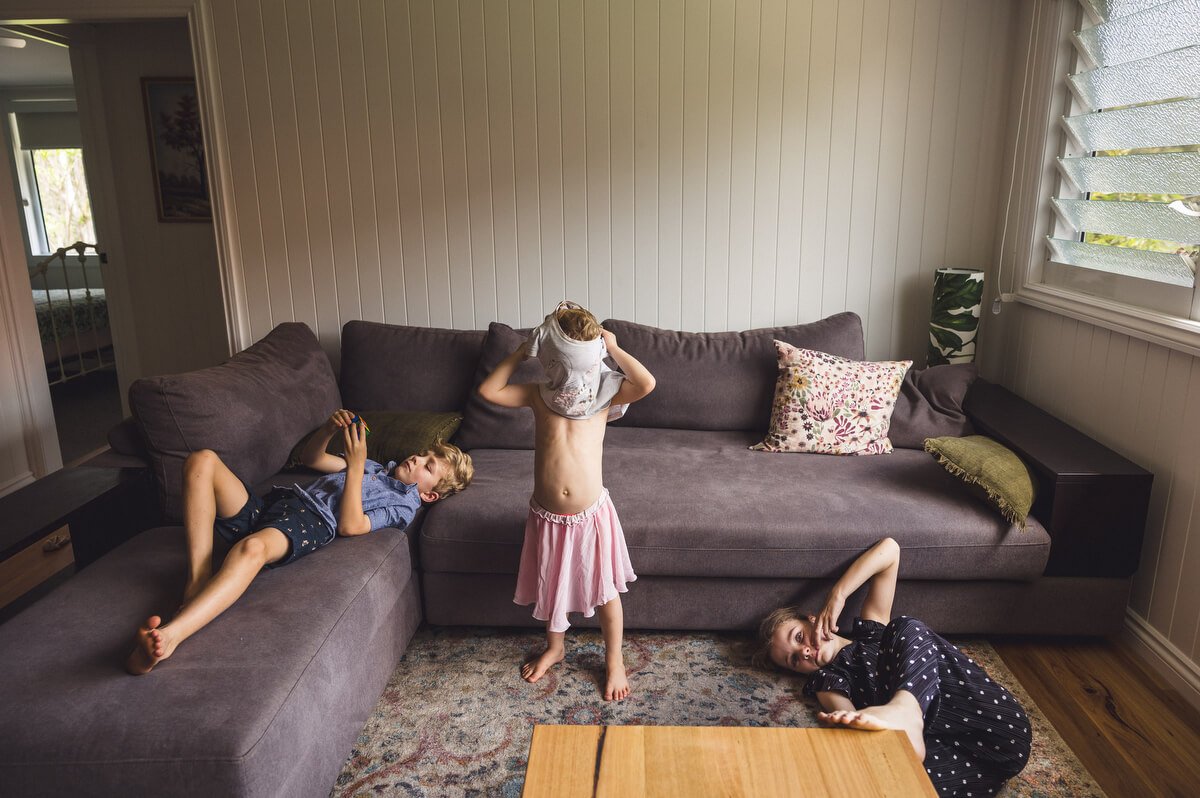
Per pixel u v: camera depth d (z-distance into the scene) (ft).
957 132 10.36
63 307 19.61
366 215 10.86
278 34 10.34
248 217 10.93
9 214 11.54
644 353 10.12
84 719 4.76
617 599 7.01
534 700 7.04
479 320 11.14
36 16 10.32
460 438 9.76
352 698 6.16
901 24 10.05
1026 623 7.70
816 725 6.68
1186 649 7.16
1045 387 9.61
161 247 14.42
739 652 7.76
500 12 10.16
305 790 5.32
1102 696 7.11
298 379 9.52
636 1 10.05
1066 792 5.98
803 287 10.87
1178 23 7.30
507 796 5.93
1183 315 7.36
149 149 13.93
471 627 8.23
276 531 6.43
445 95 10.43
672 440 9.64
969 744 5.86
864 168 10.48
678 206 10.64
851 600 7.63
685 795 4.25
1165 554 7.44
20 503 7.32
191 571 6.22
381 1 10.19
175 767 4.60
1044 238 9.81
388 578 6.94
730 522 7.47
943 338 10.18
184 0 10.25
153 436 7.96
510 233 10.83
